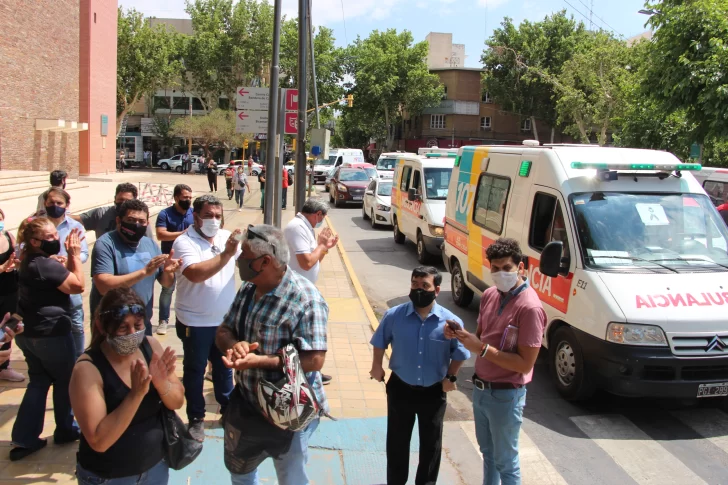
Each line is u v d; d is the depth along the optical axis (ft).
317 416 11.42
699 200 22.56
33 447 14.60
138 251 15.93
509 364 12.28
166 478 10.30
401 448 13.61
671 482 15.40
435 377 13.26
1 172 75.72
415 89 195.31
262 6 190.49
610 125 114.21
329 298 33.06
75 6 99.86
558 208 22.16
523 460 16.38
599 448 17.25
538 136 206.80
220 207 15.98
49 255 14.26
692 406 20.43
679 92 47.32
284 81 194.29
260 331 10.75
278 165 29.91
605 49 113.91
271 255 10.54
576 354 19.76
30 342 14.16
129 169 184.85
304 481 11.51
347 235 60.08
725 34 45.91
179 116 217.56
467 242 30.83
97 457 9.43
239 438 10.82
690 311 18.29
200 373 15.80
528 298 12.57
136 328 9.23
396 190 54.60
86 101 112.68
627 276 19.48
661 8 50.03
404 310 13.53
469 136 205.98
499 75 182.91
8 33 78.59
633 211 21.62
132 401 8.89
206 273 14.85
